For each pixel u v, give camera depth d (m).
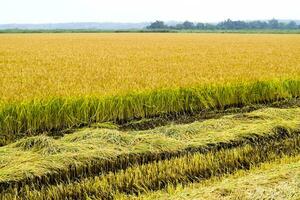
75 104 10.69
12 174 6.99
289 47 37.47
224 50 33.00
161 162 7.70
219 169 7.55
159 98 11.84
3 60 23.41
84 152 7.86
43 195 6.55
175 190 6.45
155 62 21.84
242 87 13.28
